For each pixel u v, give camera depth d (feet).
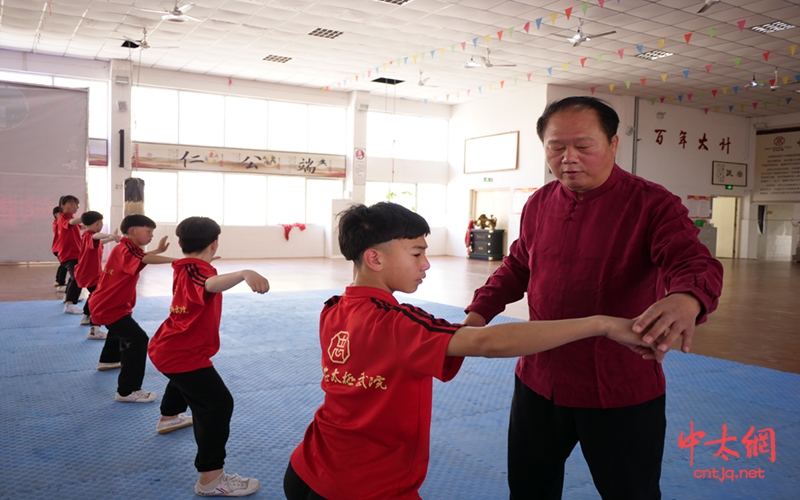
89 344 16.51
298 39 33.42
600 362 4.69
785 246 54.13
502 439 10.17
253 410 11.40
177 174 42.80
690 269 3.88
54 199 36.86
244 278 6.98
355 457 3.89
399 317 3.75
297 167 46.65
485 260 48.47
